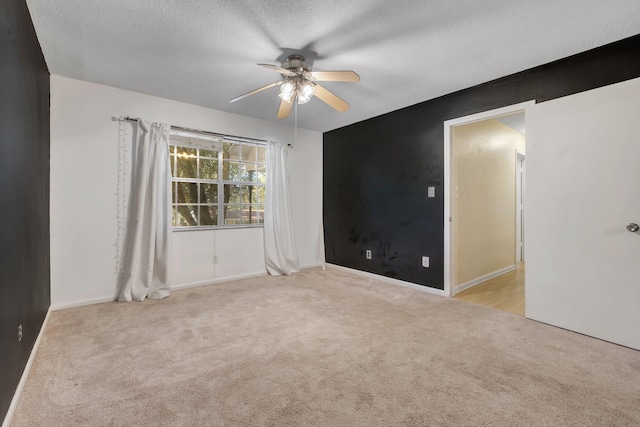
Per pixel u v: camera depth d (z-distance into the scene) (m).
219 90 3.13
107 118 3.03
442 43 2.21
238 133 3.96
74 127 2.85
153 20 1.93
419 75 2.74
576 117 2.26
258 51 2.32
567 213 2.31
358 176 4.29
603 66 2.24
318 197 4.91
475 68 2.61
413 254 3.55
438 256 3.29
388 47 2.26
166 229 3.29
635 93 1.98
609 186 2.10
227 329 2.34
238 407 1.43
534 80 2.58
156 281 3.25
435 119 3.32
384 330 2.32
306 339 2.16
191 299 3.11
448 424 1.31
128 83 2.96
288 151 4.48
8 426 1.29
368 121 4.13
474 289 3.53
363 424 1.31
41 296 2.26
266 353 1.95
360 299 3.11
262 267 4.22
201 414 1.38
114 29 2.03
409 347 2.04
